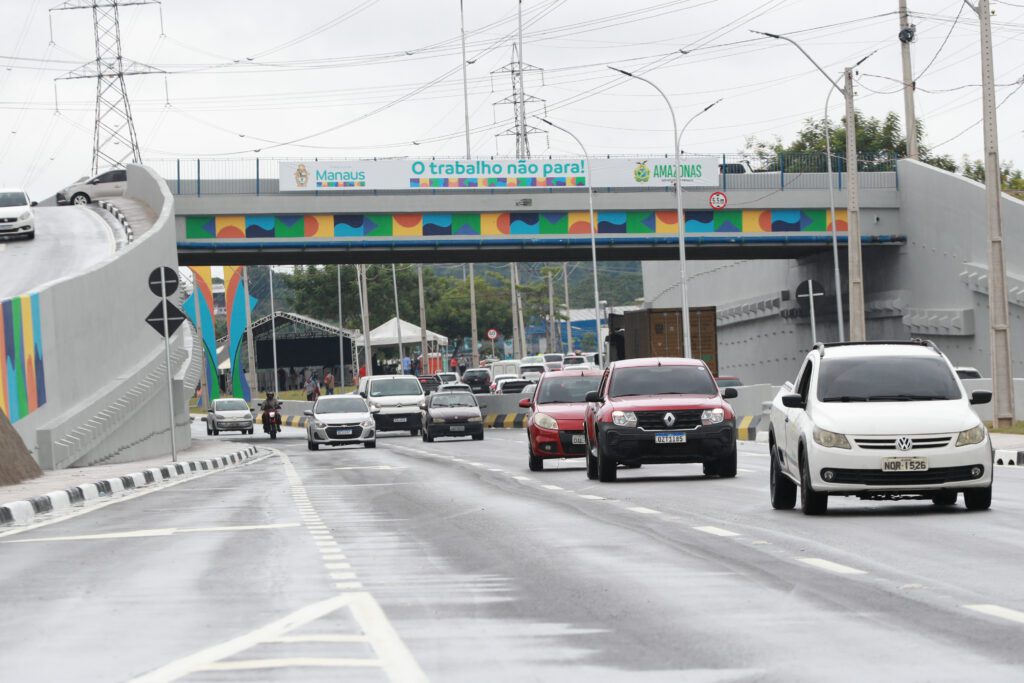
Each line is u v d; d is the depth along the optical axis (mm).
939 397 44031
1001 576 27859
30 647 21812
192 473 85000
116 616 24938
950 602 24469
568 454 73375
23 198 159500
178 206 158875
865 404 43281
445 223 164375
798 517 42188
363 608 25125
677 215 163625
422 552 34531
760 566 30156
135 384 101062
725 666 19047
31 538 41594
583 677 18484
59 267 128750
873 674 18266
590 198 163000
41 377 80188
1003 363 92312
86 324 91812
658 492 54469
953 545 33625
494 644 21188
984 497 42562
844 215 174000
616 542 35719
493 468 78688
